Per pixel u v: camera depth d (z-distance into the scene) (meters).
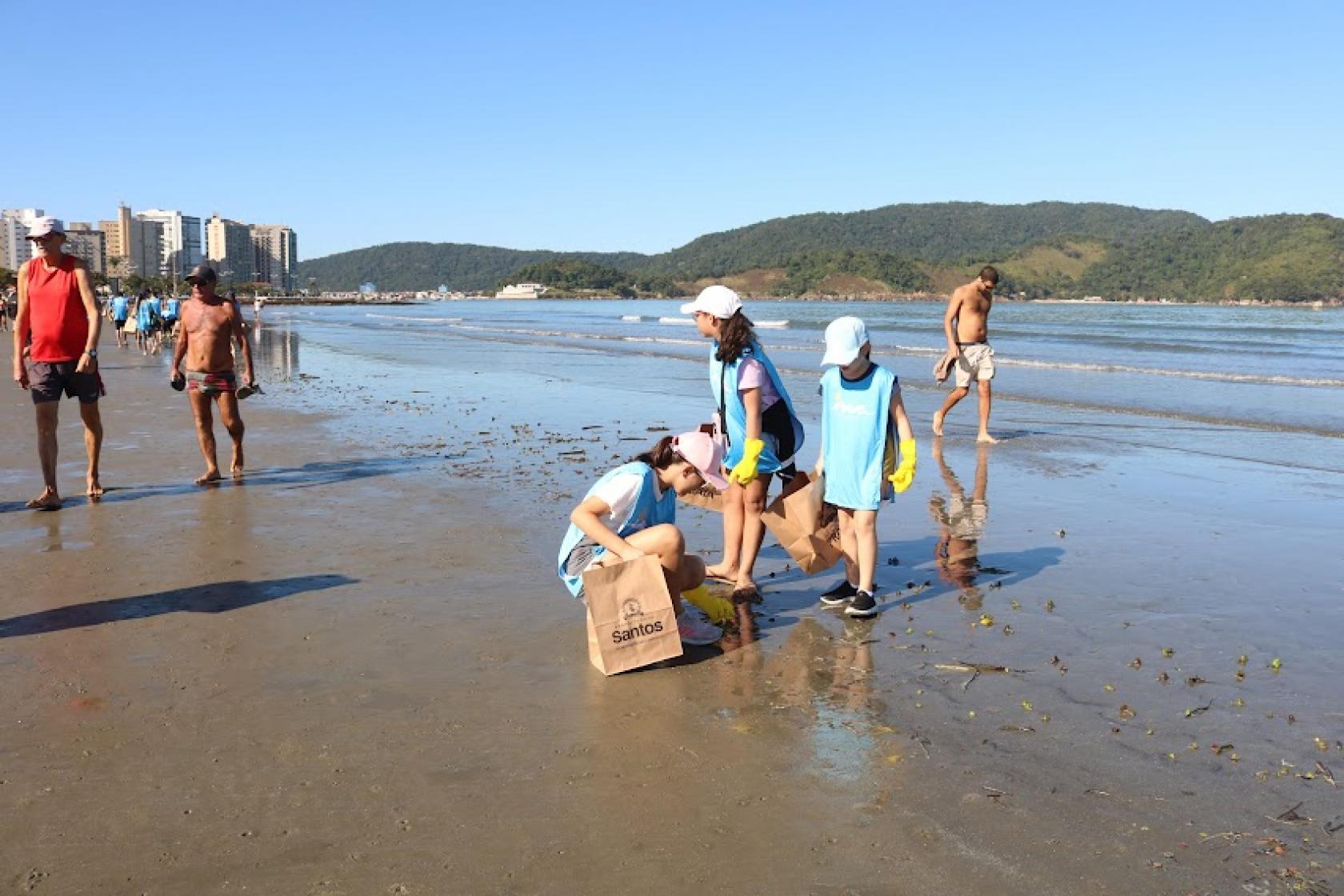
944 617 6.10
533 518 8.42
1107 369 24.45
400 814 3.63
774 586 6.82
